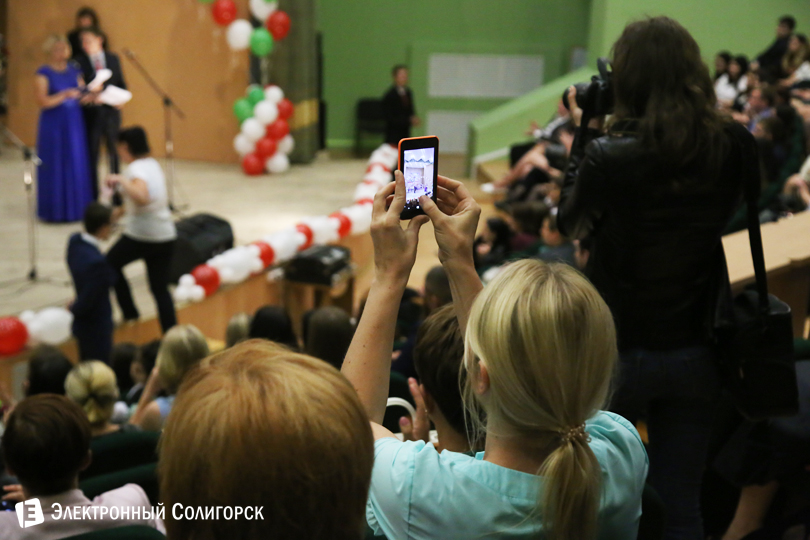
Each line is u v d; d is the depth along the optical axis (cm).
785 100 693
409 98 1022
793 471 189
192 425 70
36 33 954
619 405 165
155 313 558
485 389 98
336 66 1181
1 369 459
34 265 567
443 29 1176
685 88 152
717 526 227
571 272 99
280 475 69
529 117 1055
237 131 988
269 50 931
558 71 1188
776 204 429
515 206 517
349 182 943
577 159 171
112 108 718
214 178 924
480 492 96
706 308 164
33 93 963
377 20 1169
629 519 106
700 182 151
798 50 848
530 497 96
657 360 163
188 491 70
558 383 92
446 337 143
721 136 150
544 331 92
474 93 1199
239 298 625
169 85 991
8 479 239
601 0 1012
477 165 1062
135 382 411
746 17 1003
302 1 980
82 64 712
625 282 162
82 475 225
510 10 1169
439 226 115
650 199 152
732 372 164
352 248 747
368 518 105
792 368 160
